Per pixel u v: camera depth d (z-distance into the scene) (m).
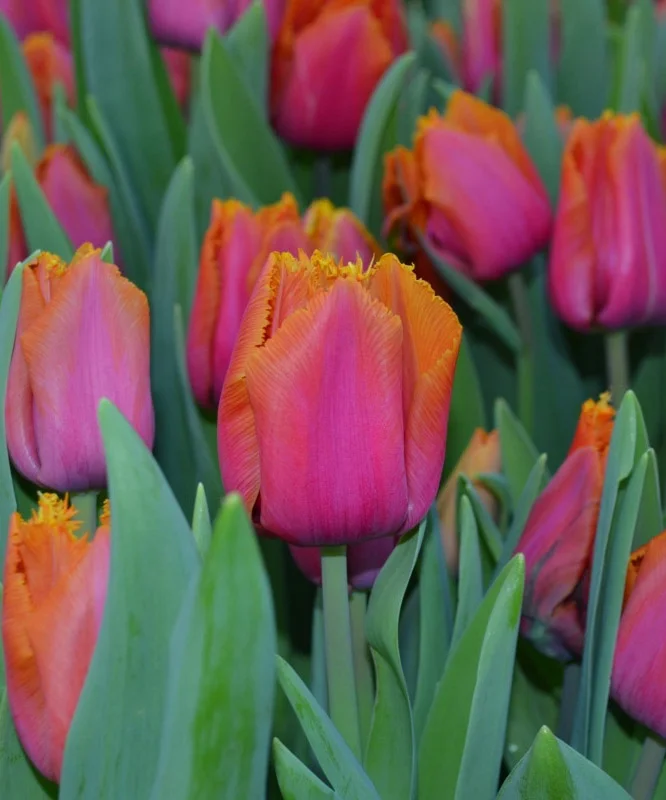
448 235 0.85
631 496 0.63
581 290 0.81
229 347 0.73
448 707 0.65
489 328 0.93
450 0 1.18
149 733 0.58
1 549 0.66
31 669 0.58
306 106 0.92
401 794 0.65
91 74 0.94
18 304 0.64
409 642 0.72
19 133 0.90
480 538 0.73
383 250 0.89
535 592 0.68
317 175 0.98
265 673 0.57
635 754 0.70
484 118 0.85
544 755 0.59
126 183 0.88
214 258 0.73
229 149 0.87
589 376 0.94
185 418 0.79
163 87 0.97
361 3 0.90
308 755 0.74
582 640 0.68
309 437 0.59
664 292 0.81
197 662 0.57
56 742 0.58
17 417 0.64
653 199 0.80
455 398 0.80
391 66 0.90
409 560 0.62
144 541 0.56
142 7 0.96
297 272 0.59
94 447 0.64
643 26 1.00
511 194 0.83
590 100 1.03
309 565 0.68
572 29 1.02
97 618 0.57
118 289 0.63
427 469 0.60
